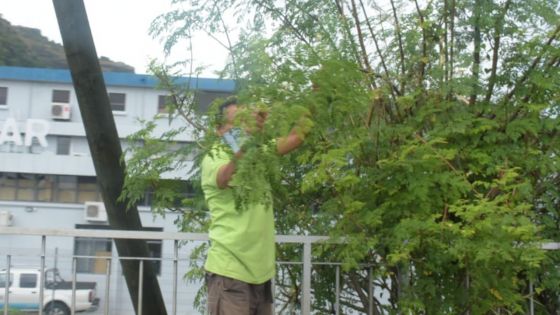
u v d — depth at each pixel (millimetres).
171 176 5078
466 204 4012
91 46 6023
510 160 4434
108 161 6062
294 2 4777
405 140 4355
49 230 4180
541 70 4434
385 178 4289
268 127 2926
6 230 4129
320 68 3512
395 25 4652
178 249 4789
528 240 3873
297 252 4754
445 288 4289
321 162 3842
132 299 5480
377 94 4266
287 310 4855
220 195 3844
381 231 4250
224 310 3758
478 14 4402
